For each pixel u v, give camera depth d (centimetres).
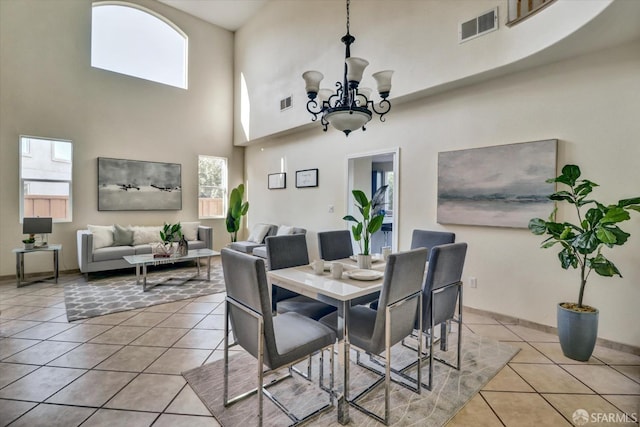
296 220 593
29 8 478
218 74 677
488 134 331
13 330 299
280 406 191
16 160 473
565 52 269
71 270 519
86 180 530
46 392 204
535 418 182
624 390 208
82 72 523
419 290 201
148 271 546
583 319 241
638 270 252
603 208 224
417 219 395
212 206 686
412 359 253
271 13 581
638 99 251
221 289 440
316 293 197
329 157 524
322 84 470
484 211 332
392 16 379
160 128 606
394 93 379
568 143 283
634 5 203
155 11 587
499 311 329
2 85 461
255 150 693
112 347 267
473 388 211
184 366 238
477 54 310
